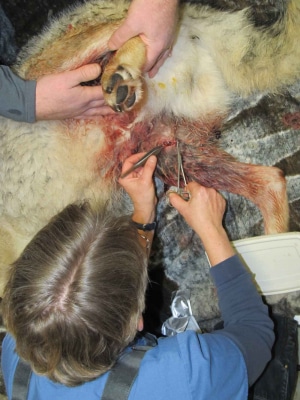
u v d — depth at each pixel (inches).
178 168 81.5
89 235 47.6
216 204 72.0
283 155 85.6
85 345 45.0
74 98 74.0
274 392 75.9
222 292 65.0
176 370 49.2
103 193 87.6
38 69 83.7
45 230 49.3
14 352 55.4
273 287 85.1
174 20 67.3
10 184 85.2
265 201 85.0
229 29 80.3
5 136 83.0
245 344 57.4
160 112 82.8
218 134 85.4
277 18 79.3
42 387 51.9
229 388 52.6
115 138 84.0
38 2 85.8
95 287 44.4
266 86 83.8
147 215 74.6
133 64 66.8
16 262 49.2
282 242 84.0
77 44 82.2
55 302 44.0
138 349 53.5
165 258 89.7
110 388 48.5
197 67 80.9
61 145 83.1
